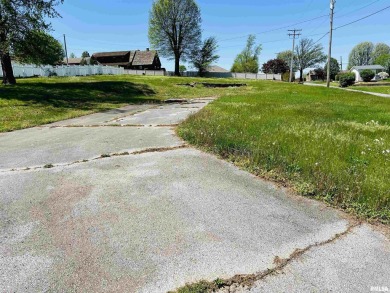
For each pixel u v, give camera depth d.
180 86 25.02
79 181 3.84
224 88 27.28
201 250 2.45
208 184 3.76
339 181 3.59
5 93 13.67
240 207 3.20
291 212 3.11
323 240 2.63
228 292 2.02
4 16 16.05
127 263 2.29
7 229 2.74
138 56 66.38
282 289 2.04
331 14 30.75
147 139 6.09
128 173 4.12
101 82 21.86
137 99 16.45
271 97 15.76
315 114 9.13
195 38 53.66
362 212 3.07
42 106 11.70
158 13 50.94
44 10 17.34
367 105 12.23
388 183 3.56
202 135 5.80
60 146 5.68
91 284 2.07
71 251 2.42
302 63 85.31
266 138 5.58
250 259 2.35
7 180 3.88
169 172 4.15
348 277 2.16
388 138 5.86
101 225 2.81
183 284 2.08
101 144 5.73
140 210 3.09
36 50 18.09
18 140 6.53
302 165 4.17
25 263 2.28
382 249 2.51
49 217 2.95
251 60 71.44
